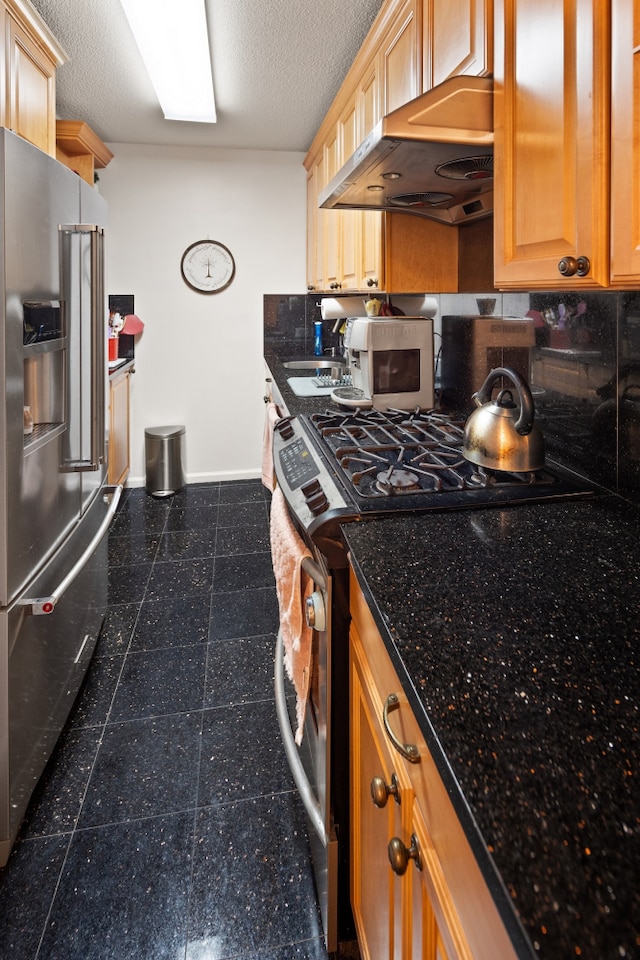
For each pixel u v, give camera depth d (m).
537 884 0.39
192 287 4.11
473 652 0.66
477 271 1.90
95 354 1.72
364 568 0.87
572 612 0.75
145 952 1.16
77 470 1.66
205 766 1.64
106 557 2.30
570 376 1.35
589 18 0.77
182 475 4.21
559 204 0.86
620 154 0.73
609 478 1.22
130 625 2.38
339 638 1.08
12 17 1.81
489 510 1.14
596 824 0.43
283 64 2.54
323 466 1.40
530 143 0.95
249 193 4.05
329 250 3.17
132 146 3.85
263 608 2.54
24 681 1.41
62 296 1.57
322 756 1.11
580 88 0.80
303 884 1.30
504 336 1.70
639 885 0.38
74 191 1.67
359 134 2.37
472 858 0.49
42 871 1.32
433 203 1.82
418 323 2.13
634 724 0.54
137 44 2.27
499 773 0.48
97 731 1.77
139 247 3.99
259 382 4.32
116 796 1.53
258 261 4.14
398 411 2.06
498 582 0.83
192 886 1.29
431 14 1.53
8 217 1.23
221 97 2.94
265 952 1.16
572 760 0.50
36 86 2.05
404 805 0.69
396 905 0.77
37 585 1.44
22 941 1.17
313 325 4.28
